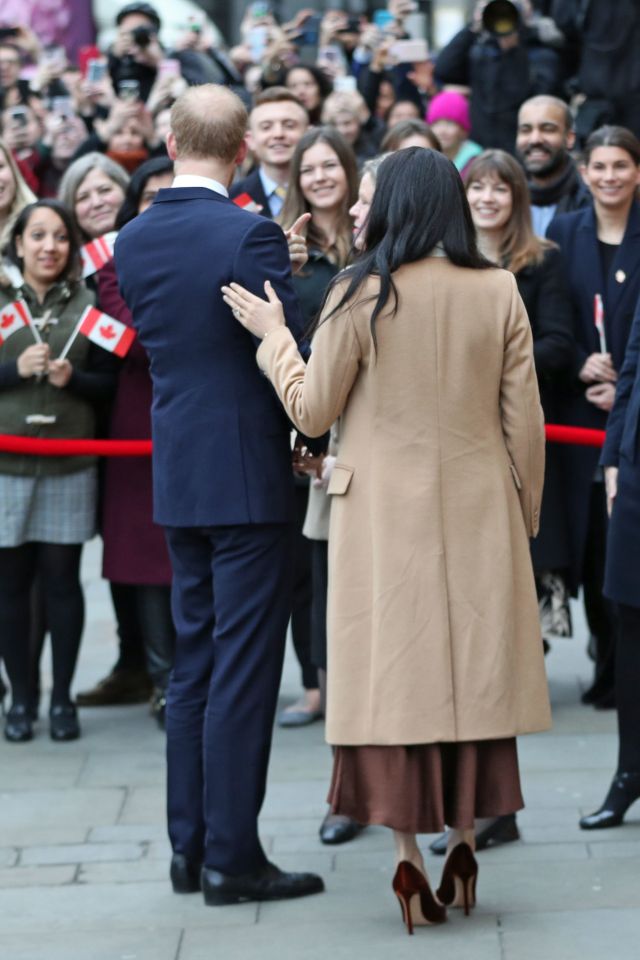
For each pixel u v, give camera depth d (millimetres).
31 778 21281
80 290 22984
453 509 14844
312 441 16000
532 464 15203
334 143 20844
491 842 17906
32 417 22453
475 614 14836
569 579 22594
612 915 15594
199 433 15836
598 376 21953
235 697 16078
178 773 16844
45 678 27031
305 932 15539
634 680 18078
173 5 51188
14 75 34500
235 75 33281
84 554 37094
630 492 17531
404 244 14719
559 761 20906
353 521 15008
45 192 30984
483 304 14836
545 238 22781
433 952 14820
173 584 16828
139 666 25062
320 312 15125
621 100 29922
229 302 15539
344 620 15016
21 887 17297
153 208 16172
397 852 15383
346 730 14938
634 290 21984
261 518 15773
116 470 23094
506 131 29984
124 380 22969
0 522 22453
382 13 35531
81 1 46094
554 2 31547
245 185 24688
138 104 28797
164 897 16797
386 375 14797
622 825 18406
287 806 19656
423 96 32781
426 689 14719
